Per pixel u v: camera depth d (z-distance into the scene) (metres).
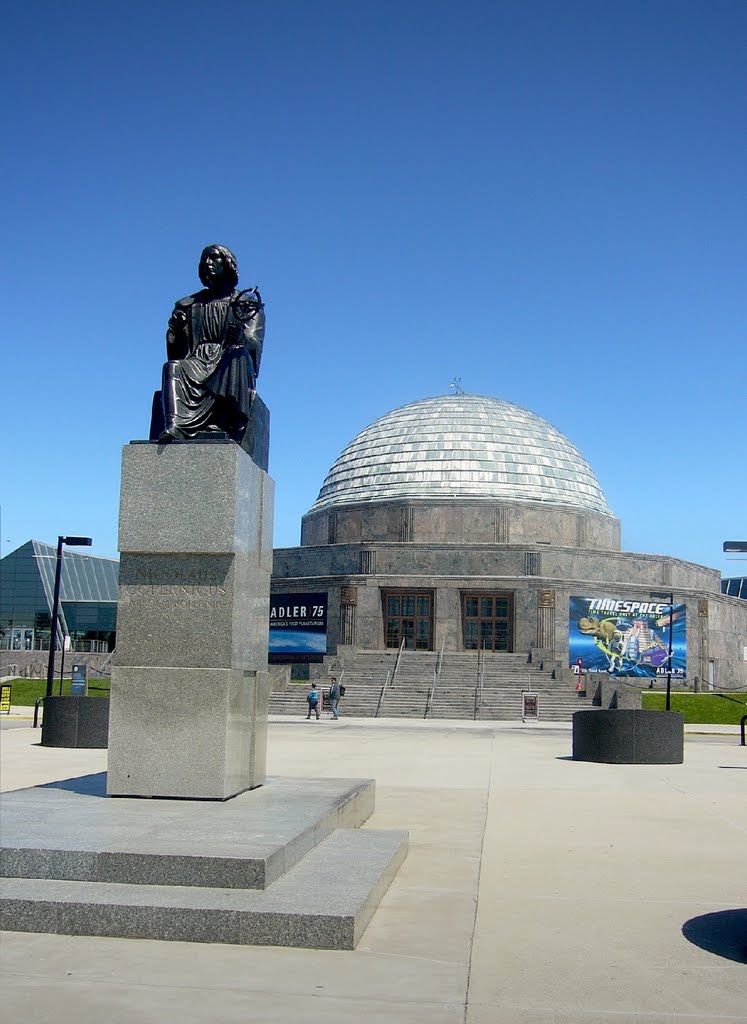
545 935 8.23
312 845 10.12
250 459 12.88
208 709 11.82
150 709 11.88
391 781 18.67
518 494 63.88
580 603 55.12
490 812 14.84
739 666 63.19
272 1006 6.46
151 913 7.86
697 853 11.72
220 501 12.14
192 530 12.11
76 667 41.91
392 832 11.29
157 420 13.11
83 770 19.41
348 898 8.23
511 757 24.28
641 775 20.41
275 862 8.73
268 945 7.73
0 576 77.38
